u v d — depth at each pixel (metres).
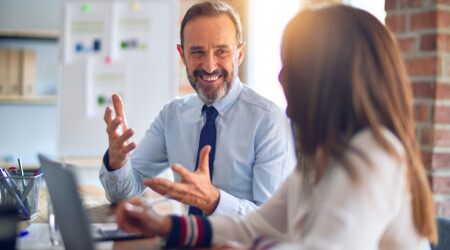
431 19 1.78
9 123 3.95
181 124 1.81
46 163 1.04
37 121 3.99
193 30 1.68
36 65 3.87
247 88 1.81
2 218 0.75
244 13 3.50
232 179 1.70
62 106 3.23
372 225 0.77
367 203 0.78
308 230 0.90
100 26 3.22
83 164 3.09
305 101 0.92
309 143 0.90
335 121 0.88
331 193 0.81
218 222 1.10
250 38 3.50
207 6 1.71
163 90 3.23
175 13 3.23
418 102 1.83
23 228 1.28
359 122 0.87
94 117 3.23
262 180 1.64
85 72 3.21
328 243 0.76
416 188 0.87
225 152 1.70
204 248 1.07
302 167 0.94
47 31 3.73
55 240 1.14
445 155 1.80
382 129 0.85
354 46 0.89
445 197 1.80
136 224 1.06
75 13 3.23
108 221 1.33
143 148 1.88
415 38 1.83
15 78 3.65
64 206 0.92
